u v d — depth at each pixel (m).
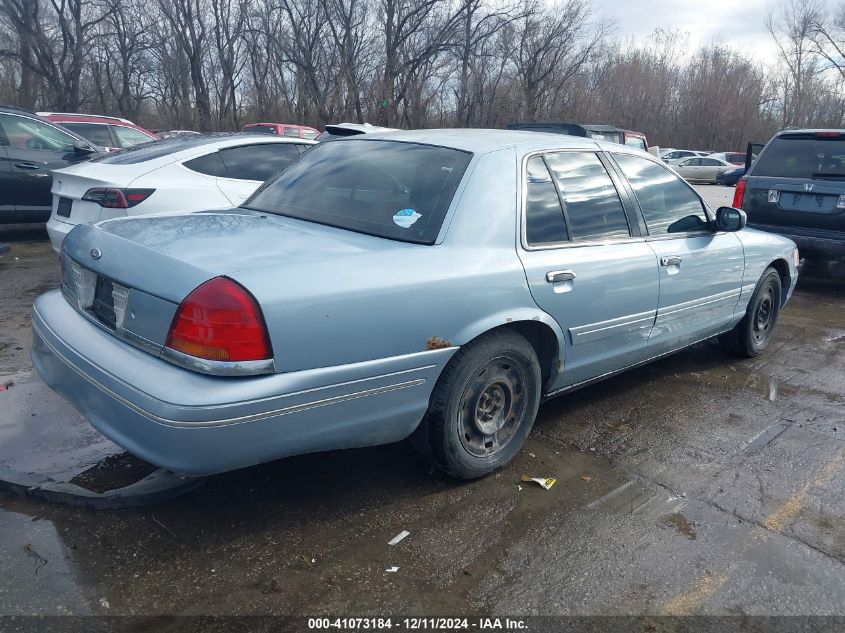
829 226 7.54
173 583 2.59
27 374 4.49
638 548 2.93
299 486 3.29
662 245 4.18
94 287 3.02
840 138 7.61
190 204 6.16
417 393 2.98
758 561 2.88
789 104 42.84
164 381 2.47
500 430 3.48
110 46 32.94
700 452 3.85
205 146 6.54
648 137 39.22
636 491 3.40
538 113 27.09
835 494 3.43
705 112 41.22
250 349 2.46
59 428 3.74
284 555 2.78
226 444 2.46
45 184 8.98
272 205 3.70
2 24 27.84
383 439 2.99
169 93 35.25
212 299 2.45
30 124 9.06
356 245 2.98
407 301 2.85
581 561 2.83
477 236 3.21
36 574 2.60
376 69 25.84
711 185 29.58
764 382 5.04
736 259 4.88
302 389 2.58
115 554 2.74
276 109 29.31
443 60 25.62
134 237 2.96
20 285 6.89
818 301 7.82
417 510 3.14
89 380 2.72
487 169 3.37
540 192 3.56
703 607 2.59
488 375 3.31
